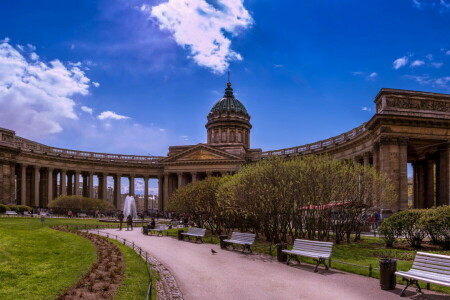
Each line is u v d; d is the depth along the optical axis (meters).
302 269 19.23
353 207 30.08
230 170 98.56
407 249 25.31
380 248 25.97
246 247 27.30
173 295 14.29
